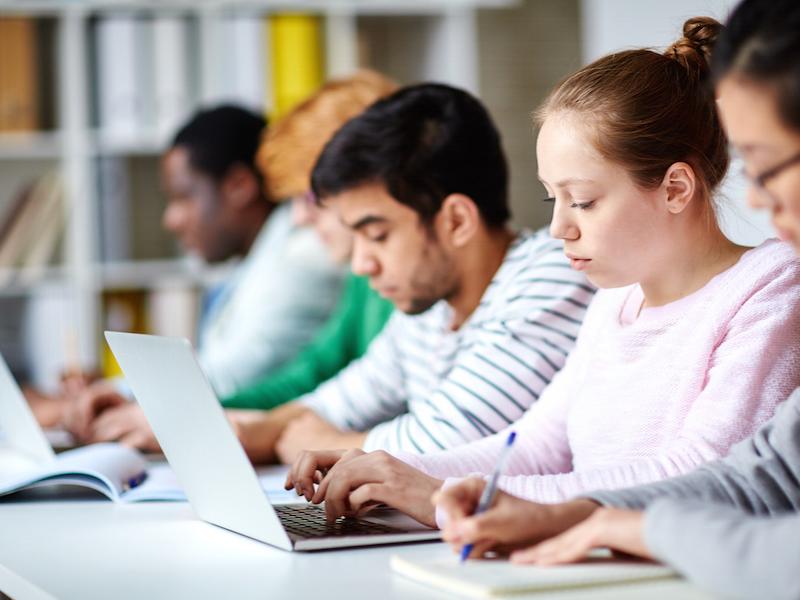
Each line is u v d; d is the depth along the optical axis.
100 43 3.58
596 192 1.18
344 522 1.19
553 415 1.40
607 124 1.16
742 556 0.80
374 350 2.04
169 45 3.58
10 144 3.55
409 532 1.11
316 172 1.64
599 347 1.34
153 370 1.17
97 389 2.17
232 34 3.59
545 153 1.20
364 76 2.48
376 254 1.64
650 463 1.14
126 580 0.98
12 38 3.54
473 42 4.25
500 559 0.95
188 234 3.37
